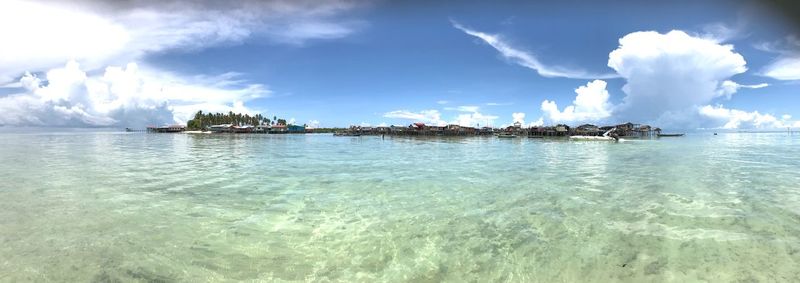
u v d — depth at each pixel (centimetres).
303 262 809
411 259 828
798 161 2884
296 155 3688
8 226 1049
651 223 1084
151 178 2000
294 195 1525
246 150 4506
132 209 1262
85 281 717
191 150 4450
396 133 11675
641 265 789
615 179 1939
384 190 1639
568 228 1041
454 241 941
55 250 865
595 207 1285
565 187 1695
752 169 2361
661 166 2570
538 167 2544
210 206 1316
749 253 844
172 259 820
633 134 9206
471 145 5909
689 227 1043
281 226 1070
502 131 11188
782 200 1381
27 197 1455
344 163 2855
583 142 6869
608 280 727
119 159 3152
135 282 715
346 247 900
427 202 1382
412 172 2275
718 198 1424
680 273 750
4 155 3450
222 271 764
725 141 7012
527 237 967
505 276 749
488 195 1511
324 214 1206
